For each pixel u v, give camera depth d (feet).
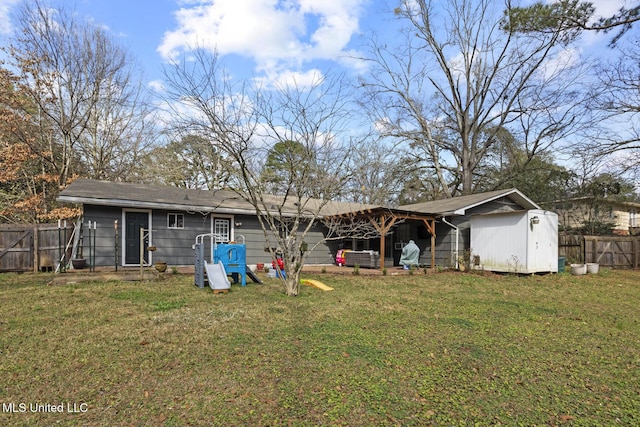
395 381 11.08
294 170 26.55
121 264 37.37
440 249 48.62
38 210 56.08
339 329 16.46
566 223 74.84
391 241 54.49
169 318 17.97
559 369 12.25
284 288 28.30
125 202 36.19
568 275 41.81
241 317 18.40
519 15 45.01
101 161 69.00
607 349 14.38
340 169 28.84
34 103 56.59
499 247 42.50
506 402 9.94
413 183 93.61
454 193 89.20
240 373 11.55
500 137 77.05
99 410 9.27
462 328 16.96
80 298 22.75
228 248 29.32
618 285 33.86
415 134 80.53
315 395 10.16
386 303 22.70
